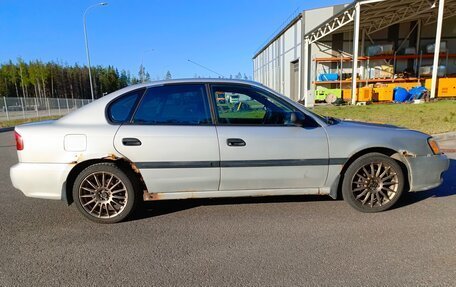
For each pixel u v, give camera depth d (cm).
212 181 343
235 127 342
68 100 3900
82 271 253
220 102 352
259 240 300
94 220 346
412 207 372
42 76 6488
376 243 288
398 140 356
